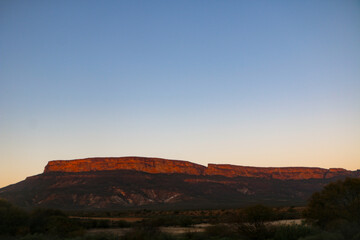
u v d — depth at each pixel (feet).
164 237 81.82
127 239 81.35
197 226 159.53
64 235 108.88
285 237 73.10
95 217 283.38
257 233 79.10
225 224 95.14
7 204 115.55
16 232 103.40
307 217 99.71
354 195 92.84
